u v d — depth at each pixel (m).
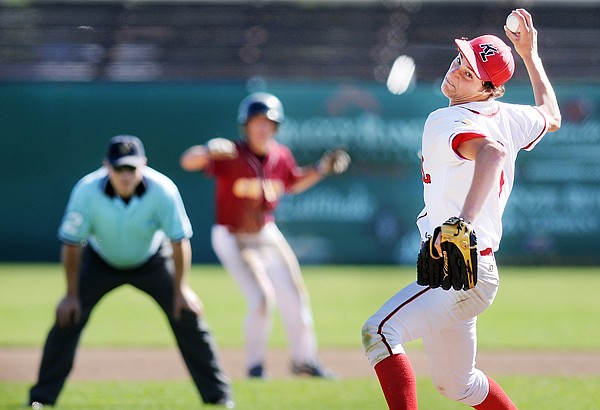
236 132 68.31
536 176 67.19
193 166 30.91
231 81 68.81
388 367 14.95
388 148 67.38
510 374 30.27
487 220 15.08
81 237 22.31
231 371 31.83
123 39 80.38
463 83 15.38
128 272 22.91
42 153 68.12
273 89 67.88
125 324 43.25
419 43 78.94
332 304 48.97
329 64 77.69
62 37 80.38
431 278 14.16
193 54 79.19
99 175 22.53
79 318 22.78
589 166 66.88
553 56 76.56
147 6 82.19
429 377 29.11
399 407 14.82
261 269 30.38
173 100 68.25
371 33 79.50
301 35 80.00
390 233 67.38
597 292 54.94
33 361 33.25
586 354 35.09
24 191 68.25
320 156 67.38
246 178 30.39
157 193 22.05
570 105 66.75
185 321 22.89
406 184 67.31
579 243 67.31
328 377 30.16
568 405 23.27
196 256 68.06
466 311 15.32
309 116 67.62
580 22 79.06
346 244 67.50
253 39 79.69
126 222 21.97
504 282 59.47
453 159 14.59
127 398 24.69
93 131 68.19
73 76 77.94
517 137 15.82
